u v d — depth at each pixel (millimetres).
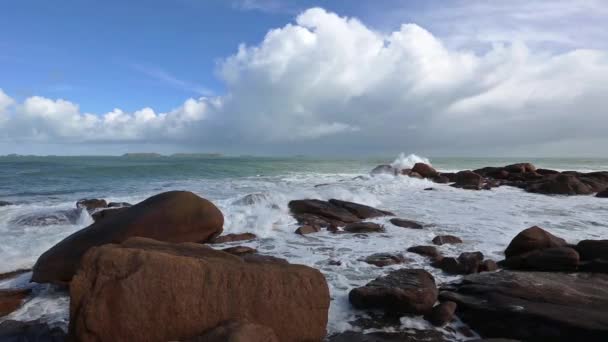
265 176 28906
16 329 4805
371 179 24562
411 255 7918
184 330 4047
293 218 11422
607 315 4594
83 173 26891
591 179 22766
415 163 28484
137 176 27062
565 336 4355
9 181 22438
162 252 4398
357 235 9773
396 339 4594
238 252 7887
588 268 6414
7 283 6391
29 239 8922
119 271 4109
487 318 4859
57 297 5863
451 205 15055
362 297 5293
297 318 4340
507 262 7074
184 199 8273
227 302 4176
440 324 4922
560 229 10734
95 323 3941
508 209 14289
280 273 4438
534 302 5000
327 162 60312
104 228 7258
